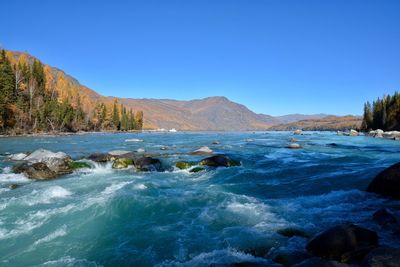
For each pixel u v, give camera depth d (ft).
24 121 248.11
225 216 33.35
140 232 29.94
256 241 26.71
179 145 132.98
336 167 63.77
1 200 40.60
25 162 71.87
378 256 19.10
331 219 31.65
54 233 30.07
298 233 27.94
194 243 27.12
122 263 24.35
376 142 154.92
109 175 60.49
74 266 23.98
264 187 48.29
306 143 142.92
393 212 33.12
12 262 24.70
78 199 40.86
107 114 424.87
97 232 30.22
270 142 154.81
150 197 40.52
